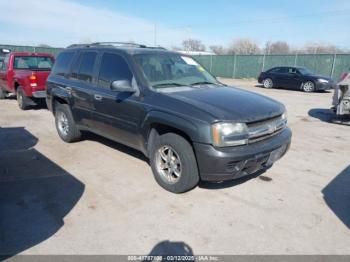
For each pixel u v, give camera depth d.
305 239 3.04
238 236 3.06
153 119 3.84
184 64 4.93
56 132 6.92
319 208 3.63
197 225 3.24
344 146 6.23
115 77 4.58
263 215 3.45
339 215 3.48
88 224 3.24
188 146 3.62
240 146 3.44
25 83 9.09
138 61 4.40
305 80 17.00
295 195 3.94
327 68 23.27
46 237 3.01
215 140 3.33
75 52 5.66
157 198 3.80
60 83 5.75
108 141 6.15
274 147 3.70
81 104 5.24
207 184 4.19
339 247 2.93
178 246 2.90
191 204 3.66
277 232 3.14
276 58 26.05
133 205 3.63
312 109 10.82
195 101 3.70
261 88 19.05
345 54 22.19
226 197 3.84
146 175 4.48
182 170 3.69
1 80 11.05
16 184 4.17
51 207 3.57
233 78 29.17
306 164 5.08
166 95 3.89
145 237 3.03
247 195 3.90
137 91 4.18
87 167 4.79
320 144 6.34
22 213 3.43
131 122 4.26
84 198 3.79
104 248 2.86
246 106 3.73
